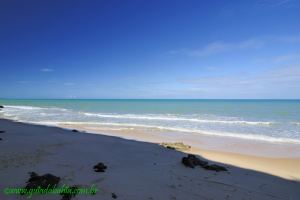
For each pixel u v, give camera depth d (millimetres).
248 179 7012
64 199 4527
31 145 9930
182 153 10430
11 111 40188
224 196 5453
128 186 5527
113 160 8180
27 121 24562
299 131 19109
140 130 19406
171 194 5262
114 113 38219
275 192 6059
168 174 6777
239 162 9469
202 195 5379
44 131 15477
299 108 48625
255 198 5527
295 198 5730
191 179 6461
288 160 10242
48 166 6758
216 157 10219
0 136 12305
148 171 6977
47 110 44406
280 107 53594
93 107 58594
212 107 57094
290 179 7383
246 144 14250
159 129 20078
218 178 6750
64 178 5754
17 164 6812
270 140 15461
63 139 12195
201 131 19156
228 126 22375
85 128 20031
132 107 59125
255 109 46531
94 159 8094
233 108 51469
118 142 12562
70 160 7660
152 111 43281
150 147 11562
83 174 6195
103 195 4879
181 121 26656
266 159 10406
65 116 31500
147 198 4918
